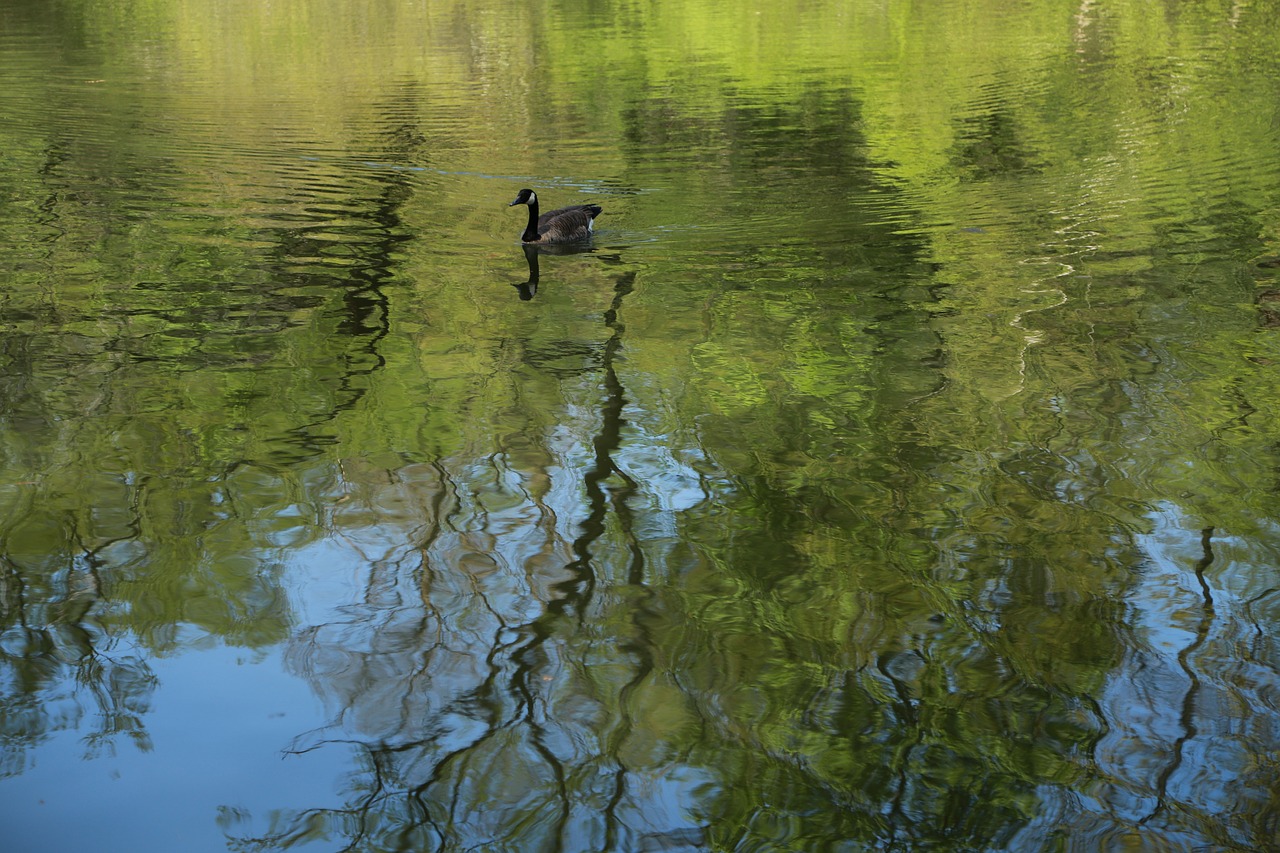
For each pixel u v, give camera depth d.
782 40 30.91
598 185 17.77
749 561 7.71
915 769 5.80
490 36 32.03
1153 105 21.75
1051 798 5.59
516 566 7.62
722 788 5.68
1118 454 9.12
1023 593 7.30
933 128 20.89
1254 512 8.23
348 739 6.00
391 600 7.23
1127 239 14.63
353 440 9.38
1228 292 12.70
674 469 8.96
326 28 33.25
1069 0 35.94
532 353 11.20
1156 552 7.75
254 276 13.41
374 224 15.60
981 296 12.78
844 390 10.36
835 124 21.33
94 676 6.49
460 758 5.88
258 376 10.59
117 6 36.81
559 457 9.13
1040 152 18.98
